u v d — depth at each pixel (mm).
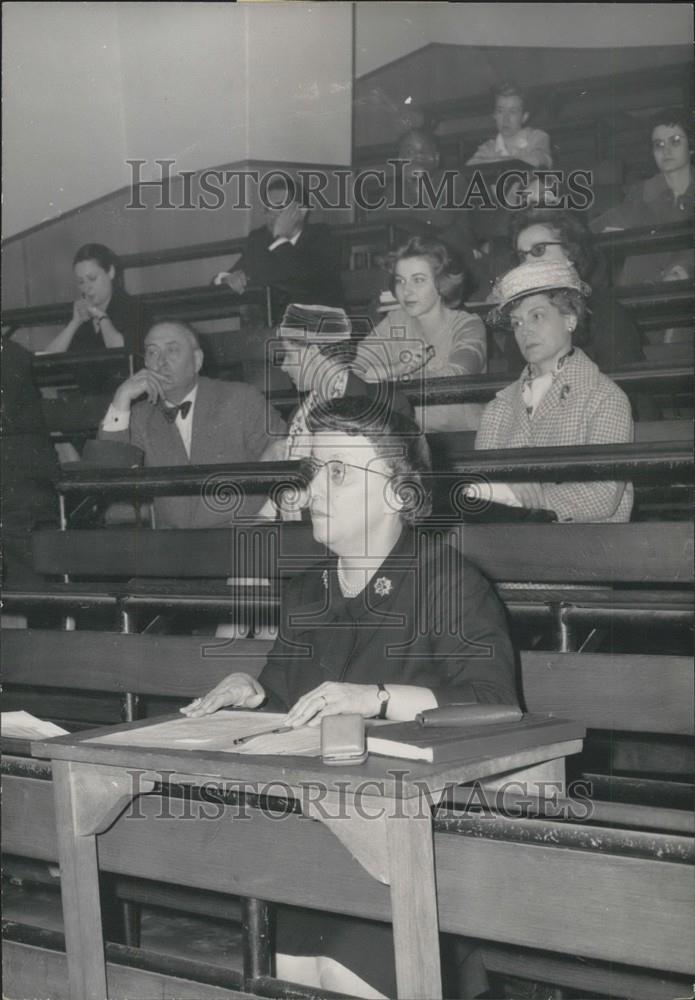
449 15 4289
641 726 2275
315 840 1770
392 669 1870
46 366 4289
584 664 2324
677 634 2693
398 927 1463
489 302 3721
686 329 3447
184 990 1898
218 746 1564
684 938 1516
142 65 4574
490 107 4207
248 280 4344
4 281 4762
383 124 4395
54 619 3549
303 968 1887
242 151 4504
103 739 1658
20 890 2998
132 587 2922
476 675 1764
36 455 3605
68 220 4766
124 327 4500
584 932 1584
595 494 2732
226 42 4469
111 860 1966
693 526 2457
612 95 4031
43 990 2135
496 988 2256
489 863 1651
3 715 2076
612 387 2994
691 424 3066
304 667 1955
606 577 2549
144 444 3701
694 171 3670
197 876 1884
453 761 1441
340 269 4316
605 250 3656
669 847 1529
